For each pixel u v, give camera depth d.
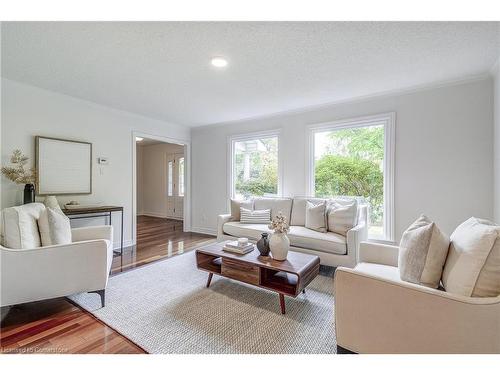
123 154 3.97
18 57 2.24
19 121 2.86
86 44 2.02
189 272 2.82
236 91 3.08
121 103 3.57
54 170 3.16
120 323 1.80
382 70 2.49
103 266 2.03
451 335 1.09
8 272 1.74
